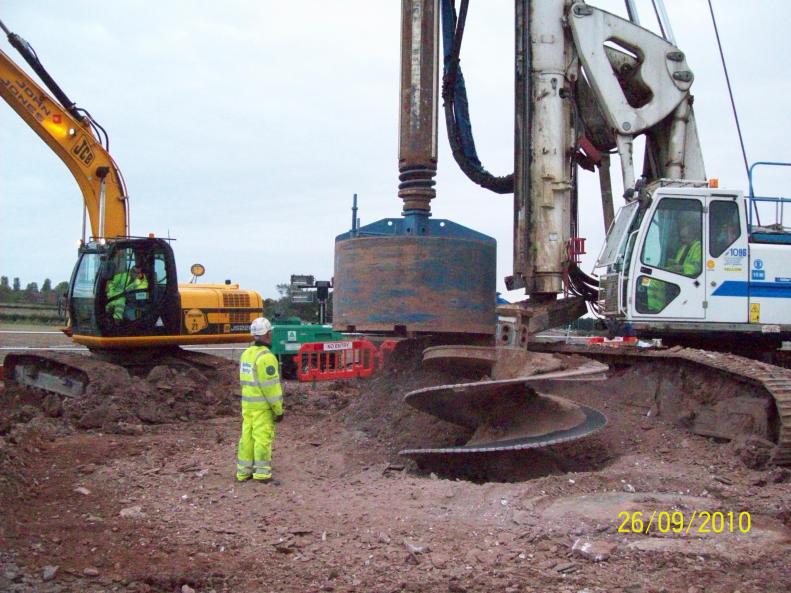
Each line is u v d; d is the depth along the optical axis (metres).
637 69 11.14
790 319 10.16
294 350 18.05
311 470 8.10
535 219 11.05
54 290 43.97
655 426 9.12
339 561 5.44
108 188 14.23
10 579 5.00
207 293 14.44
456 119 11.44
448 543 5.75
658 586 4.90
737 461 8.03
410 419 8.94
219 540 5.94
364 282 7.89
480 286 8.04
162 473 8.05
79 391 12.49
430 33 7.87
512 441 7.64
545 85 11.01
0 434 10.73
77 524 6.30
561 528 5.99
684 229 10.15
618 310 10.15
